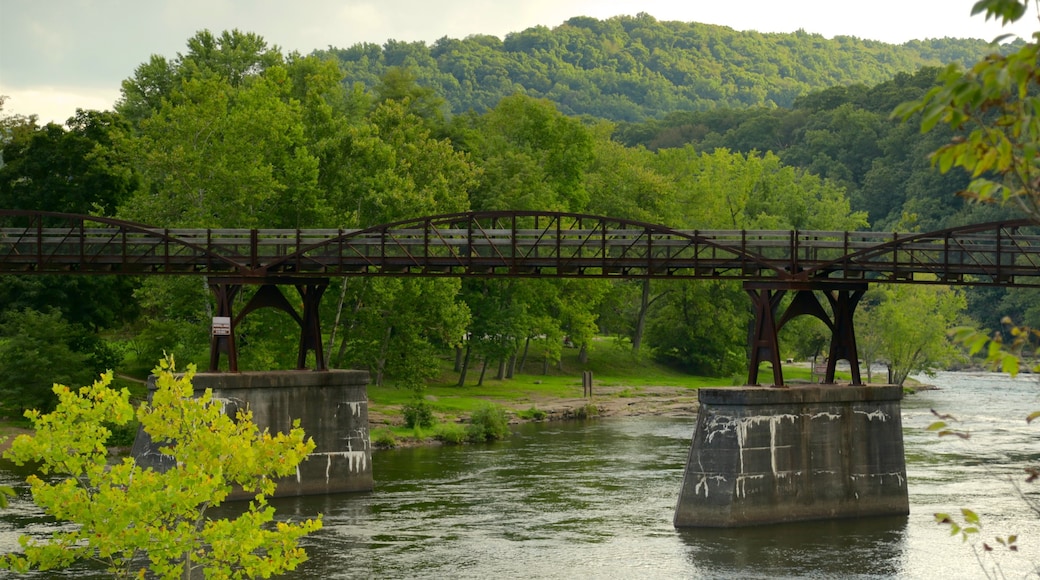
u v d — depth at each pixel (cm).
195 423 2538
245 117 7275
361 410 5700
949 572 4091
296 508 5203
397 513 5078
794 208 14000
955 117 1102
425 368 7994
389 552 4331
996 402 10312
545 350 11975
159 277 7200
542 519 4941
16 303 7988
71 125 8806
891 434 5119
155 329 7194
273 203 7700
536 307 10638
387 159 8081
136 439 5297
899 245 5103
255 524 2447
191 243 5678
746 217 13838
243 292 7406
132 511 2319
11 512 4859
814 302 5162
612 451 7031
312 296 5803
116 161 8588
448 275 5494
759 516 4819
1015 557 4281
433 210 8131
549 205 10406
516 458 6725
